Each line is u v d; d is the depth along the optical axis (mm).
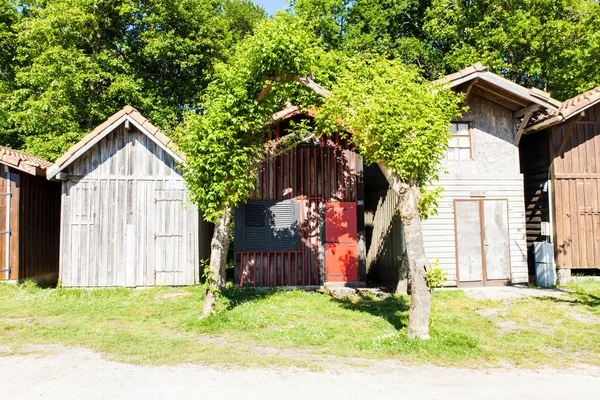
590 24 18266
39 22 16922
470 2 21469
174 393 4750
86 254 11891
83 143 11719
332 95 7547
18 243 11789
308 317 8453
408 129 6840
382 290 11547
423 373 5473
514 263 11859
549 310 8891
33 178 12703
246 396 4684
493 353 6262
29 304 9594
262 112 8562
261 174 12234
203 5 20562
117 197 12109
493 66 18875
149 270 12016
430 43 22797
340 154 12477
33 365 5664
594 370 5664
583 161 12375
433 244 11664
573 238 12055
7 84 19516
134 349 6316
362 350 6336
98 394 4719
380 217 13734
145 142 12328
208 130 8031
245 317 8219
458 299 10062
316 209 12297
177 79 20359
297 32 8203
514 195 12023
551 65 19281
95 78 16781
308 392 4809
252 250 12023
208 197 8039
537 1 18594
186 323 7816
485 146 12109
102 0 17359
